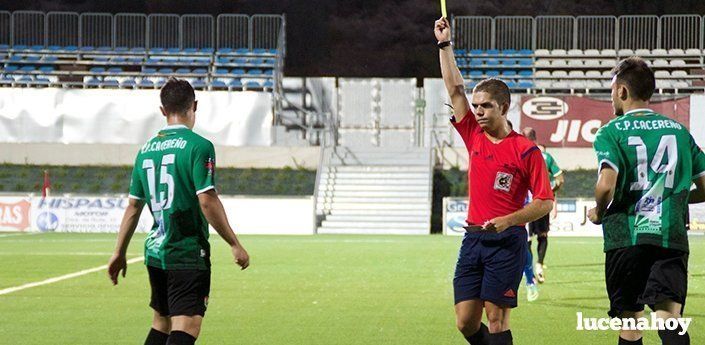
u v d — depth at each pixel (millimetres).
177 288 8406
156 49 56688
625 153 8344
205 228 8609
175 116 8742
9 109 50219
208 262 8578
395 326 13844
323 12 61219
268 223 44656
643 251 8289
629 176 8359
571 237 41625
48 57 56094
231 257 27906
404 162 49719
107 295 17719
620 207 8469
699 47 56906
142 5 60594
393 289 19078
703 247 33719
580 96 48344
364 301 16984
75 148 49719
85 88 53156
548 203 8492
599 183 8242
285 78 55719
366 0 61469
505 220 8328
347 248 32531
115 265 8969
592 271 24031
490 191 8789
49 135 50188
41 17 59562
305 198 44625
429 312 15453
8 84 53938
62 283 19953
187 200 8438
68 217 44375
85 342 12336
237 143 50156
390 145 54906
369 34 61406
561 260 27859
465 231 8977
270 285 19828
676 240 8258
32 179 48188
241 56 56500
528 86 54375
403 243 35875
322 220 46031
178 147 8469
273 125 51062
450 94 9289
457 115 9195
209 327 13734
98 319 14492
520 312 15633
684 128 8477
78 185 47625
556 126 48469
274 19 60594
